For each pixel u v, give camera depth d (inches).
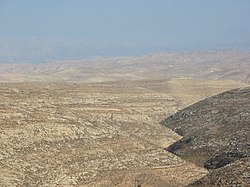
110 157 1929.1
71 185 1689.2
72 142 1942.7
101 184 1750.7
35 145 1833.2
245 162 1365.7
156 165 1962.4
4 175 1611.7
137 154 2020.2
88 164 1836.9
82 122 2143.2
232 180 1282.0
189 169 1988.2
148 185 1809.8
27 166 1702.8
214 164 2113.7
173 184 1854.1
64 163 1796.3
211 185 1306.6
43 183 1651.1
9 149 1750.7
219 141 2294.5
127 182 1802.4
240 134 2295.8
